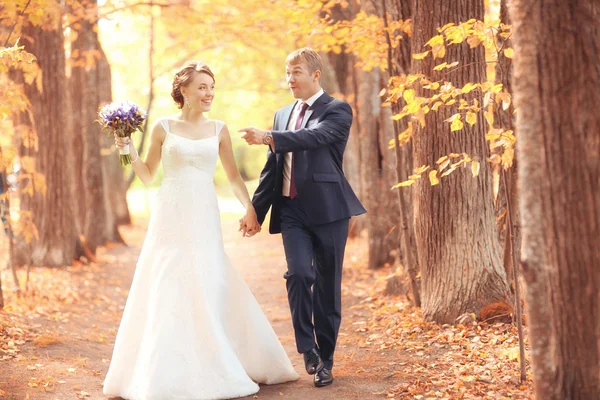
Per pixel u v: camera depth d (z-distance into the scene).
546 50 3.00
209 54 19.17
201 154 4.58
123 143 4.52
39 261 11.10
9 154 6.89
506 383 4.31
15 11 6.86
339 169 4.69
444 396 4.16
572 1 2.97
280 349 4.66
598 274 3.00
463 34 4.54
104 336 6.52
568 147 2.99
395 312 7.04
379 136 10.86
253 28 13.15
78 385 4.64
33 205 11.12
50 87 11.05
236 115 26.09
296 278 4.43
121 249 15.65
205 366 4.24
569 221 3.01
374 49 7.67
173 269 4.43
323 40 8.48
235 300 4.62
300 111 4.70
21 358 5.19
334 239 4.56
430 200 5.96
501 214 6.51
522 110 3.08
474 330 5.54
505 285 5.85
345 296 8.77
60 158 11.23
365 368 4.96
